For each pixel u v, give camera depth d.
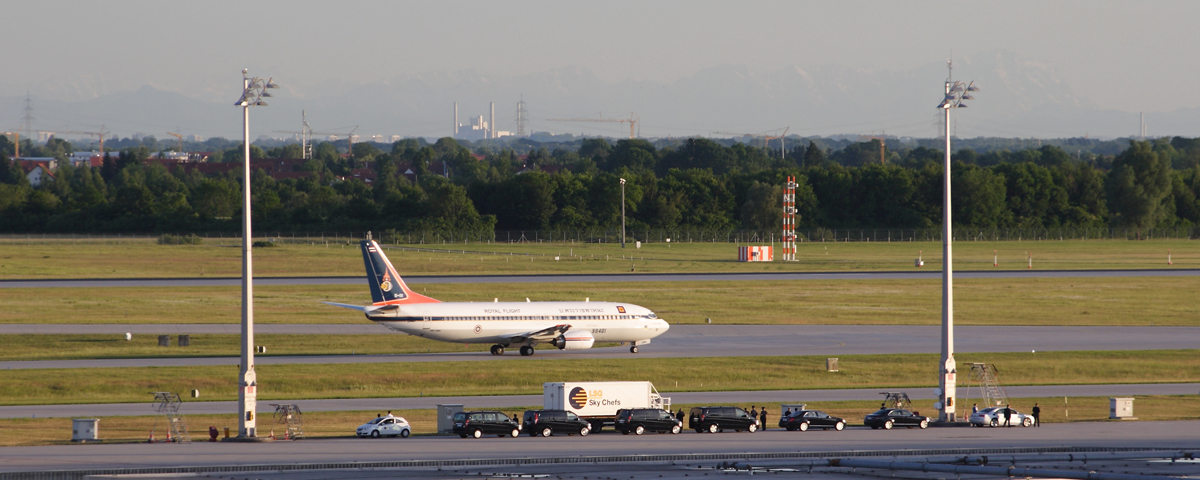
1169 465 148.25
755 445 168.00
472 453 158.75
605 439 177.62
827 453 158.88
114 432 189.50
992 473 141.12
